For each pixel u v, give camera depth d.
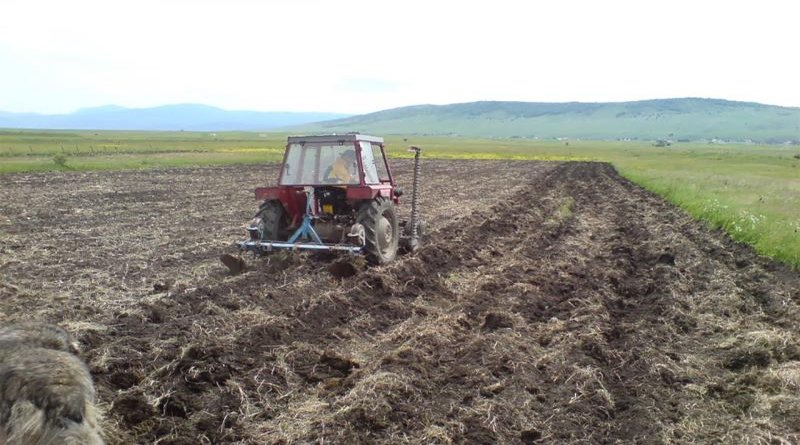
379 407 5.80
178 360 6.52
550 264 12.57
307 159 11.44
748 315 9.38
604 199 26.91
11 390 3.34
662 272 12.01
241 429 5.50
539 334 8.16
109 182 29.28
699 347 8.03
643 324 8.75
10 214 18.31
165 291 9.73
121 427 5.29
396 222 11.83
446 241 14.02
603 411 6.11
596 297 9.91
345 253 10.74
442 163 57.16
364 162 11.30
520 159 69.12
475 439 5.46
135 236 14.92
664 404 6.27
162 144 86.69
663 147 155.62
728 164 62.94
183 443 5.18
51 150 57.88
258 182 30.83
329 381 6.50
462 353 7.38
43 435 3.23
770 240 14.27
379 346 7.71
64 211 19.23
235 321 7.95
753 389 6.61
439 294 10.17
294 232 11.55
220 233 15.49
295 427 5.57
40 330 4.03
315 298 9.02
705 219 19.42
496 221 17.84
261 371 6.56
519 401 6.16
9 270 10.98
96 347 6.90
